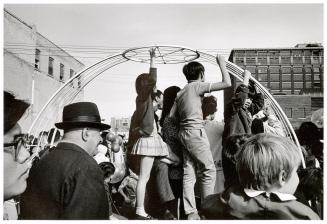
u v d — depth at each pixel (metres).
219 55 3.60
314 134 3.68
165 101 4.01
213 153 3.83
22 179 1.79
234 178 1.87
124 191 4.07
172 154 3.67
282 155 1.54
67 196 1.92
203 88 3.54
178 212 3.62
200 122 3.50
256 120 3.93
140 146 3.53
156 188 3.63
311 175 2.34
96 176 2.01
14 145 1.77
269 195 1.56
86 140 2.24
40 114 5.59
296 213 1.48
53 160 2.03
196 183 3.67
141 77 3.78
